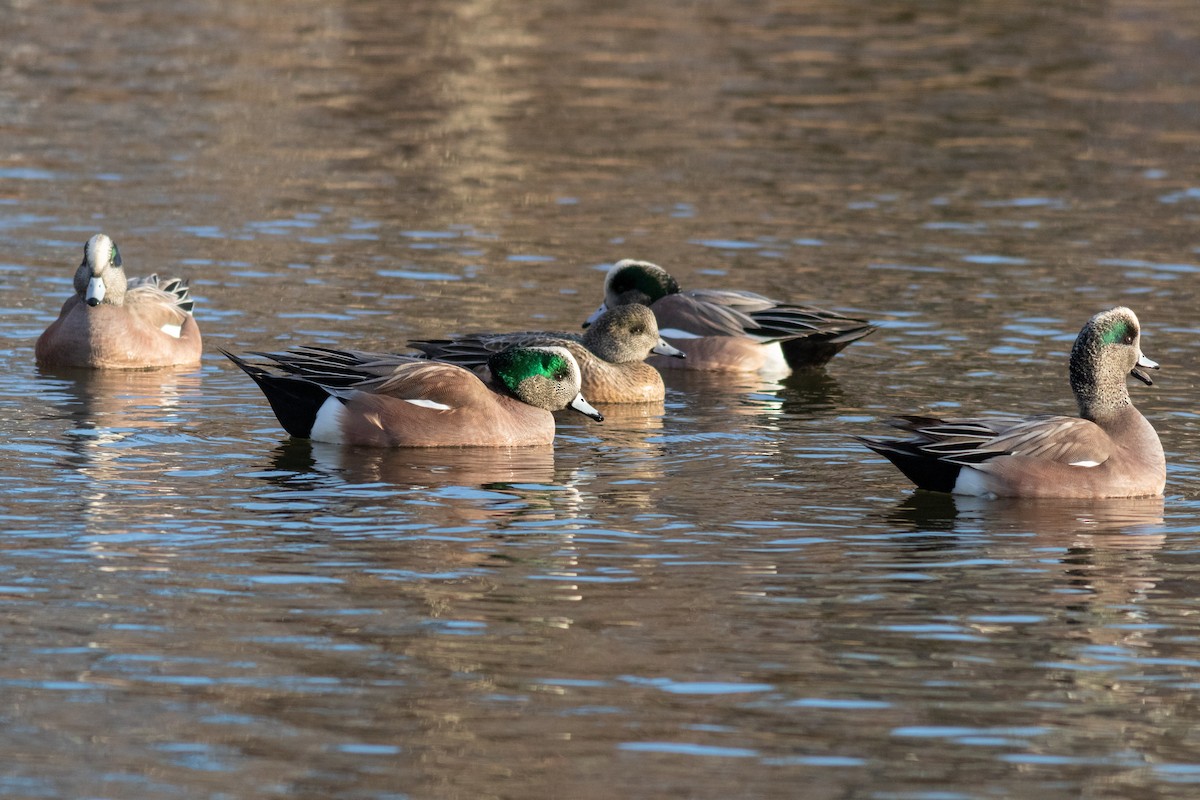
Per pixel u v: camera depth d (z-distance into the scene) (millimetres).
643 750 9305
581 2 45469
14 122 30406
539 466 14984
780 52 39250
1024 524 13359
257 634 10758
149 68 35750
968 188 27797
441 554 12383
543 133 31312
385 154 29375
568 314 20578
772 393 18266
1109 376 14312
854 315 20766
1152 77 37094
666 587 11789
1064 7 45531
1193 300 21391
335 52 38312
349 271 22250
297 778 8906
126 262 22203
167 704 9727
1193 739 9523
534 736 9438
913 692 10102
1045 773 9109
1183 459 15227
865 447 15789
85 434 15430
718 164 29203
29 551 12172
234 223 24547
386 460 14961
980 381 18000
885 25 42875
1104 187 27984
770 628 11047
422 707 9766
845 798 8812
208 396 17094
